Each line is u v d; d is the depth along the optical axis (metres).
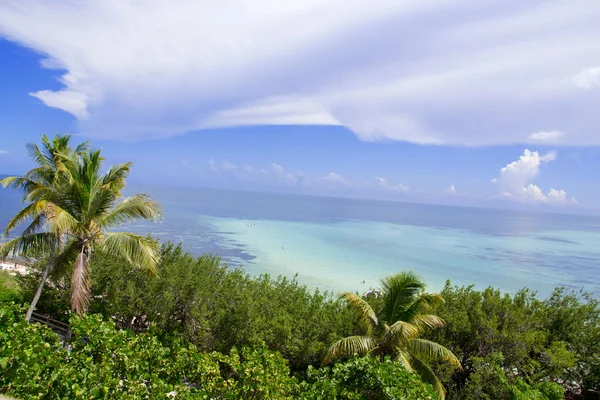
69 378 7.86
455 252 82.19
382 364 10.75
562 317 19.30
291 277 49.03
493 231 149.12
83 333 9.64
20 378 7.45
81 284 14.61
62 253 15.71
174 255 22.09
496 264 70.38
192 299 18.08
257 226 103.62
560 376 18.09
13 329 9.09
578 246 109.25
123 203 15.64
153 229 85.00
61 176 15.30
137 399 8.06
